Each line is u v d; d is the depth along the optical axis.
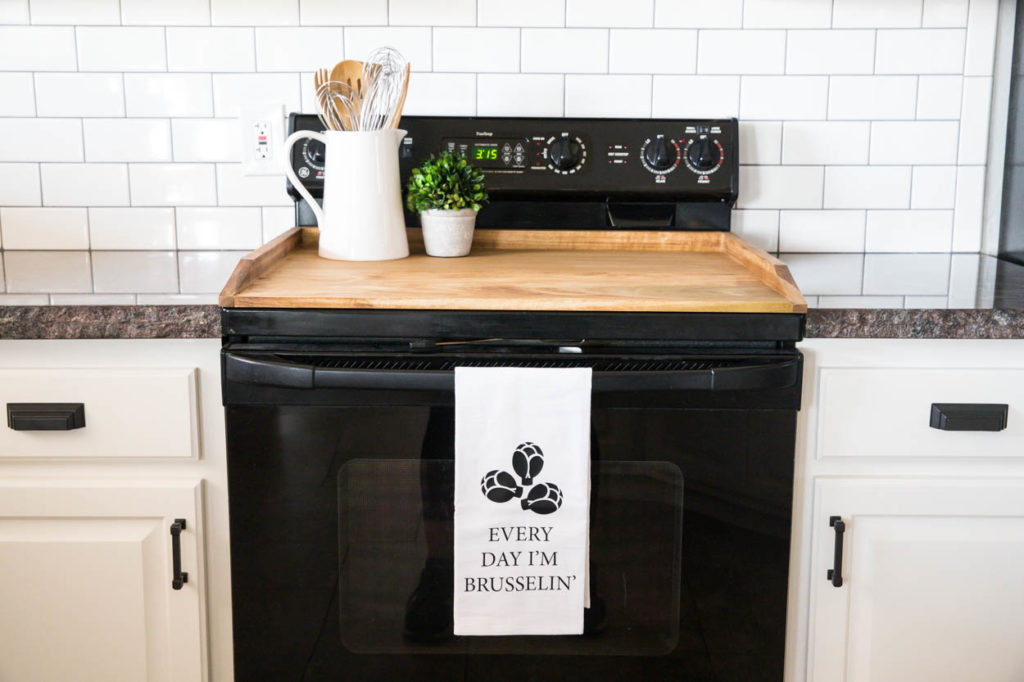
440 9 1.84
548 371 1.29
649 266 1.60
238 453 1.37
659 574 1.41
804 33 1.86
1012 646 1.48
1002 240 1.88
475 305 1.31
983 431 1.41
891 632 1.47
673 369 1.32
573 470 1.32
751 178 1.91
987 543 1.45
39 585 1.43
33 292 1.45
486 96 1.87
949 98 1.88
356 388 1.30
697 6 1.85
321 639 1.43
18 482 1.41
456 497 1.33
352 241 1.61
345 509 1.38
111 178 1.88
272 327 1.31
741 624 1.43
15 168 1.87
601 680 1.44
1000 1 1.85
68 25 1.82
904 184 1.92
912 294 1.49
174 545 1.41
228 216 1.91
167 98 1.86
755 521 1.40
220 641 1.48
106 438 1.39
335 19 1.84
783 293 1.36
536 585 1.37
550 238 1.80
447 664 1.43
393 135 1.62
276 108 1.87
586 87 1.87
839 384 1.39
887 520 1.45
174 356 1.39
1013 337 1.37
